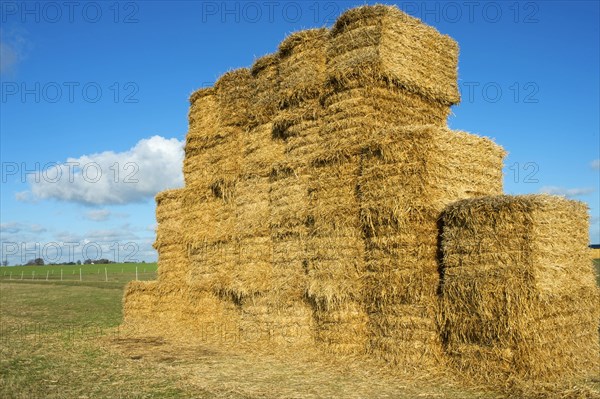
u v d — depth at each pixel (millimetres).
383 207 10461
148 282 17656
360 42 11727
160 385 9000
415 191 10094
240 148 15055
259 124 14109
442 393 8320
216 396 8242
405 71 11812
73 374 9891
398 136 10344
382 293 10336
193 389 8695
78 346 13391
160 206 17469
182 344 13656
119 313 21891
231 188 14836
